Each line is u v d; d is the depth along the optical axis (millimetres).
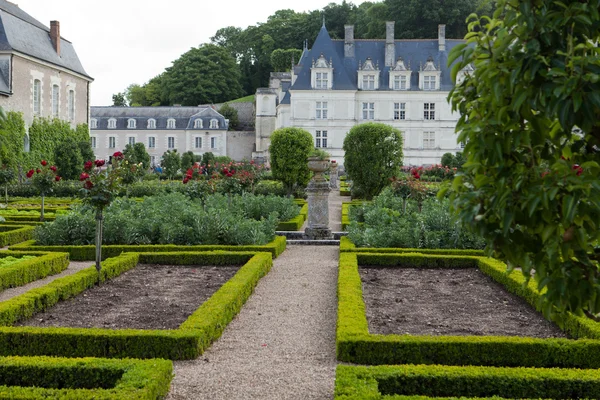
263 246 13266
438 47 59625
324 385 5648
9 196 29812
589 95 2750
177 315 7926
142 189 30609
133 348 6395
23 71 36188
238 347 6883
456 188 3340
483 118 3203
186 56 91562
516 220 3092
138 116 74938
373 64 58750
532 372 5172
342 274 9859
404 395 4852
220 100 93562
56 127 39906
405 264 11984
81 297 8953
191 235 13914
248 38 106250
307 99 57375
